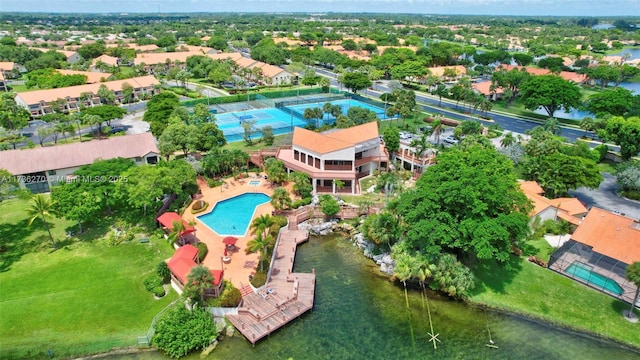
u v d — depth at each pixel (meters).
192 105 134.12
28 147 92.44
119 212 66.88
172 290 49.69
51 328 43.78
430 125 116.50
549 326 45.94
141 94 144.50
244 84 159.75
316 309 48.44
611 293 49.19
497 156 65.88
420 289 51.75
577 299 48.91
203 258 54.88
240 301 46.91
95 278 51.16
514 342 44.03
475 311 48.06
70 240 59.22
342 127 102.56
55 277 51.12
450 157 61.53
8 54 193.00
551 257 53.75
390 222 56.38
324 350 42.84
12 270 52.38
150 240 59.47
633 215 66.69
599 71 172.88
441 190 50.06
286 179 75.62
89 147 78.44
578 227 54.47
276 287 50.66
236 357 41.88
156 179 61.09
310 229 65.12
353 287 52.34
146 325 44.62
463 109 138.12
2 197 65.44
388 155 85.62
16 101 123.31
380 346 43.44
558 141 83.81
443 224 48.69
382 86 174.75
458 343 43.91
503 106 143.88
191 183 71.19
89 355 41.69
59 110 122.06
